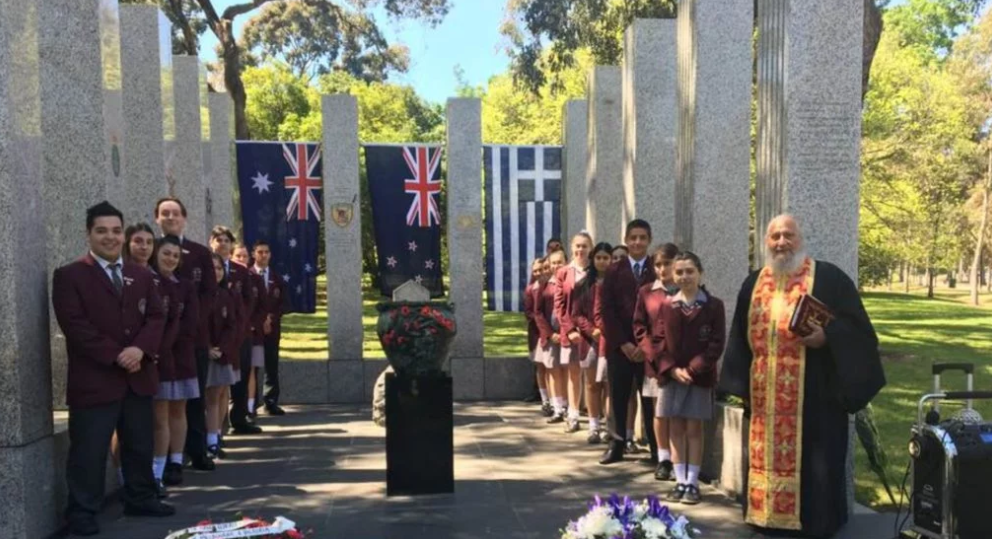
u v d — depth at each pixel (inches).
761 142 219.3
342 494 225.6
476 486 232.7
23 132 187.9
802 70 201.5
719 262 267.6
